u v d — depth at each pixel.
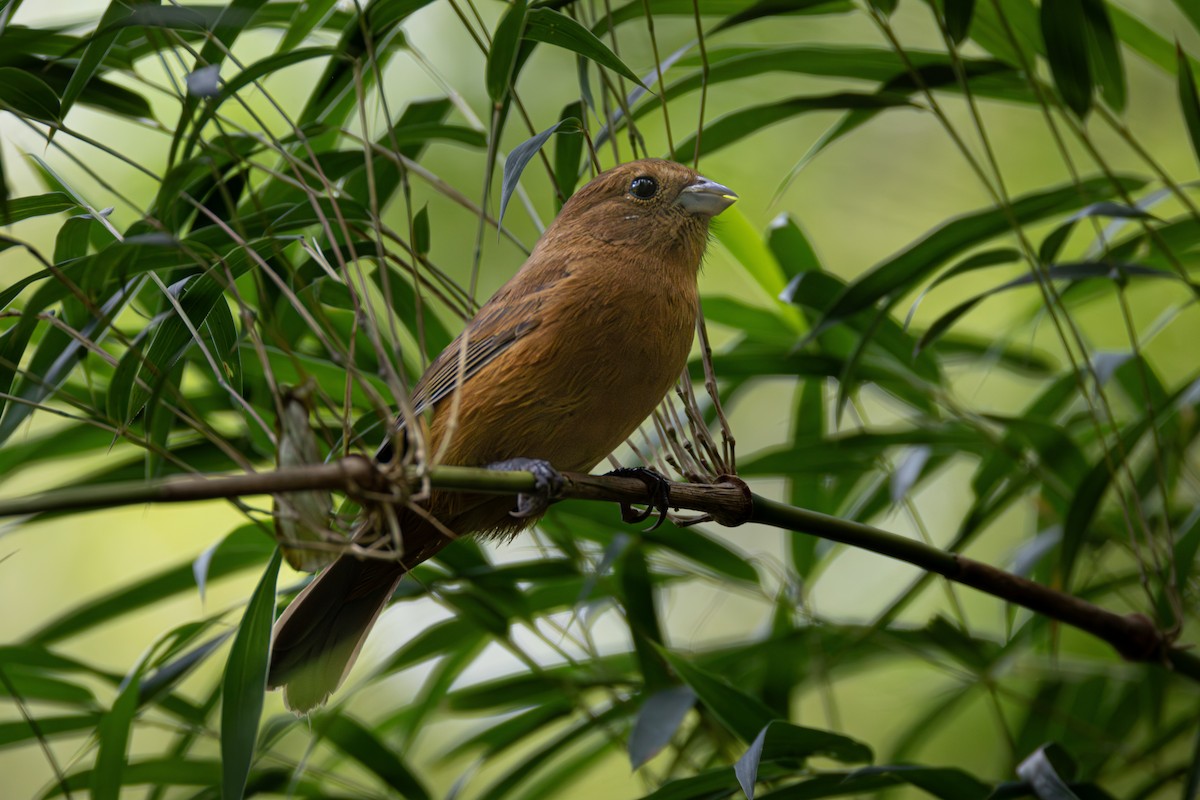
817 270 8.24
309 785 8.52
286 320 7.99
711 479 6.97
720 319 9.80
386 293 5.43
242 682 6.00
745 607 13.84
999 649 8.72
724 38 13.48
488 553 9.21
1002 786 6.86
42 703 7.94
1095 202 8.23
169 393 6.75
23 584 13.45
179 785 8.12
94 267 5.91
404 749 8.93
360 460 4.77
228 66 12.62
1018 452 8.61
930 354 8.88
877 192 14.21
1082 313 12.83
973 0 7.24
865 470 8.94
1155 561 7.45
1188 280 7.54
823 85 13.84
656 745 7.23
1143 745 9.02
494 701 8.94
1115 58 7.88
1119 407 9.90
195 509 13.80
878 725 12.76
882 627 8.52
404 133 8.01
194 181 7.71
